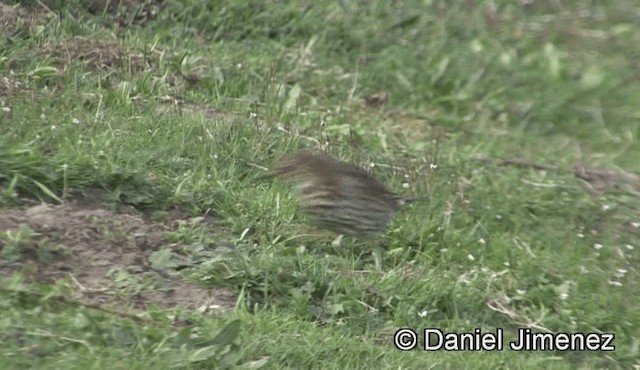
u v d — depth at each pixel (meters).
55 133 11.74
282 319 10.05
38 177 10.98
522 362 10.52
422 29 17.55
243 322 9.79
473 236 12.49
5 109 11.90
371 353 9.93
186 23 16.36
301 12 17.14
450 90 16.77
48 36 14.36
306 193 11.17
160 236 10.84
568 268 12.22
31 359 8.73
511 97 16.81
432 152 14.30
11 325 9.03
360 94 16.23
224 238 11.09
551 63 17.33
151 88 13.82
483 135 15.92
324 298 10.62
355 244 11.50
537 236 12.96
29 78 13.16
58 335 9.05
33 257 10.12
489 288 11.52
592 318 11.42
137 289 10.04
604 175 14.88
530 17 18.31
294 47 16.77
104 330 9.22
